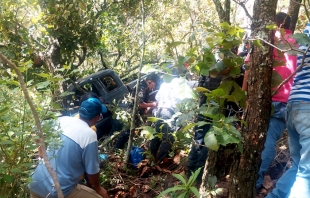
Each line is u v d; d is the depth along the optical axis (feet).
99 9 23.47
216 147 6.59
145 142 14.65
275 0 6.68
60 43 19.94
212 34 7.35
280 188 8.66
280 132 9.85
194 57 7.48
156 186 12.16
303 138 7.73
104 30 24.03
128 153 13.46
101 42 24.17
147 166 13.33
